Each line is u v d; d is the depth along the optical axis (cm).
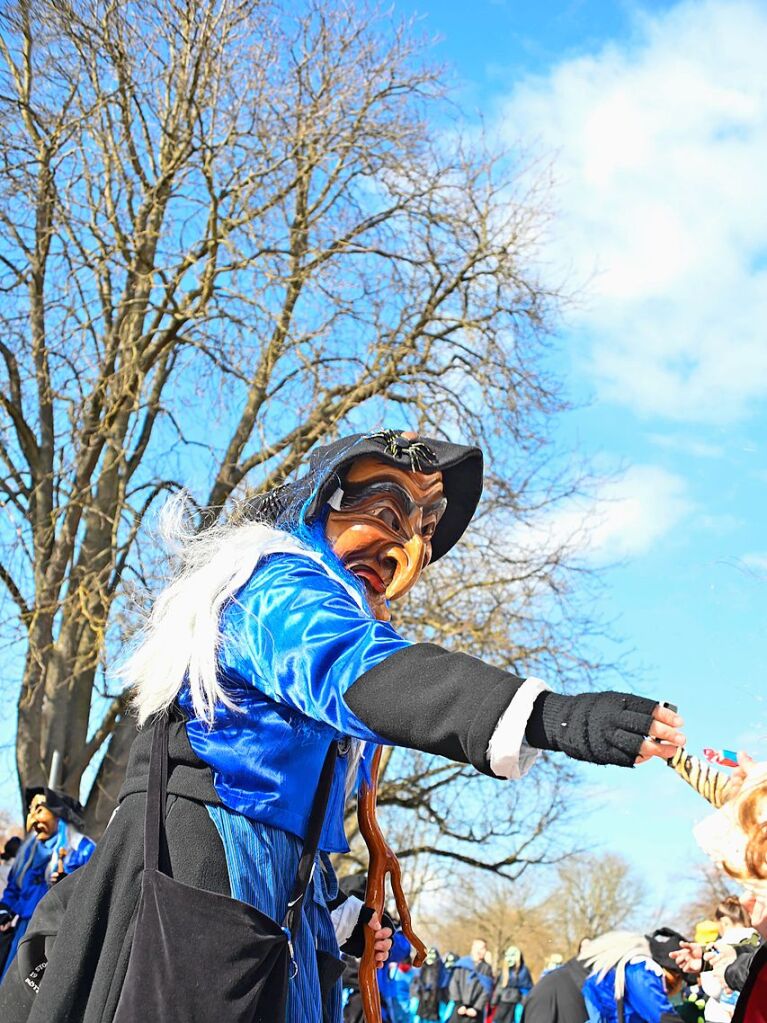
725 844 163
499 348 1356
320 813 208
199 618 204
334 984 225
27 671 1263
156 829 198
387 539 234
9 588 1218
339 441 242
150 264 1305
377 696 181
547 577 1366
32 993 330
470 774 1480
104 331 1344
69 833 615
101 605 1224
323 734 207
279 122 1299
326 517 236
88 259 1288
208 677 200
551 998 667
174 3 1245
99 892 200
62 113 1245
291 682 192
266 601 201
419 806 1488
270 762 203
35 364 1287
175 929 186
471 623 1346
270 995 189
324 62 1315
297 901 201
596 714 167
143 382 1251
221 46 1259
